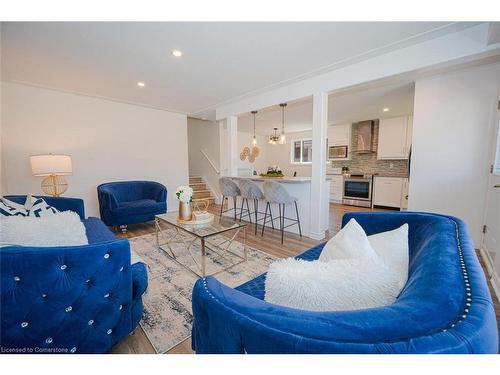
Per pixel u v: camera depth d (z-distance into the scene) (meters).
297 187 3.55
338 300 0.66
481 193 2.64
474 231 2.71
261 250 2.89
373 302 0.66
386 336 0.40
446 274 0.59
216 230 2.32
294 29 2.01
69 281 1.02
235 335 0.48
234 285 2.04
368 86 2.80
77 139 3.92
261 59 2.59
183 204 2.62
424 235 1.21
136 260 1.58
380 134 5.49
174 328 1.50
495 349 0.42
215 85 3.43
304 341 0.40
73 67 2.78
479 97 2.58
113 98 4.10
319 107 3.07
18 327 0.95
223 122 6.09
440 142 2.84
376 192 5.55
